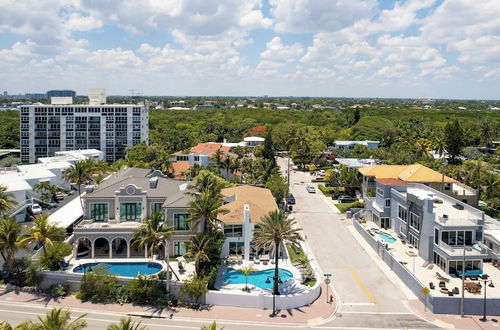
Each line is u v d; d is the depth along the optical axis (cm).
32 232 5728
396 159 12469
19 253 6006
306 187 11794
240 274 5922
